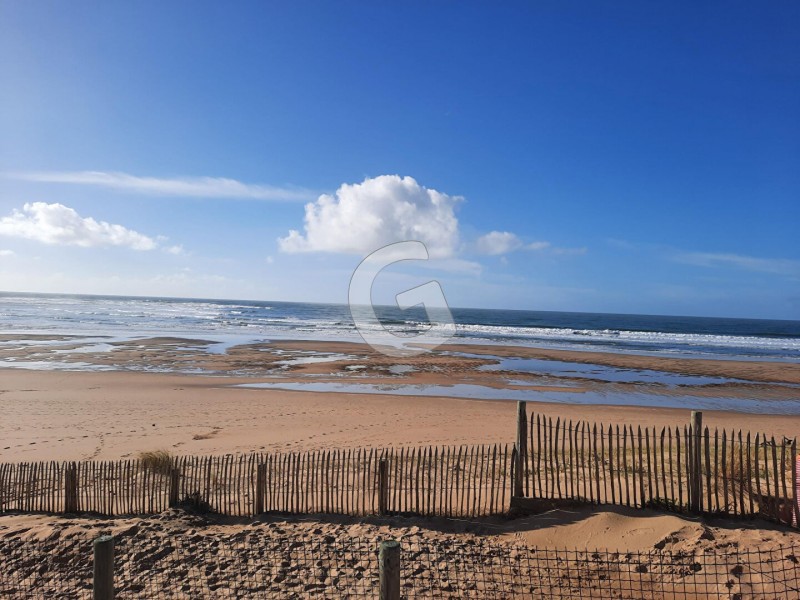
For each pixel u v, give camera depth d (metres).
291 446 12.30
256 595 5.31
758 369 31.16
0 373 23.77
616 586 5.18
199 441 13.05
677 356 38.12
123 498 8.01
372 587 5.36
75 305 96.69
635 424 16.08
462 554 5.95
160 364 27.84
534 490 7.00
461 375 26.42
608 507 6.70
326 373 26.09
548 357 34.72
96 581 3.79
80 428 14.50
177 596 5.33
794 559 5.24
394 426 15.04
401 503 7.45
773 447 6.39
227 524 7.12
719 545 5.62
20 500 8.05
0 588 5.67
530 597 5.09
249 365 28.09
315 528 6.81
